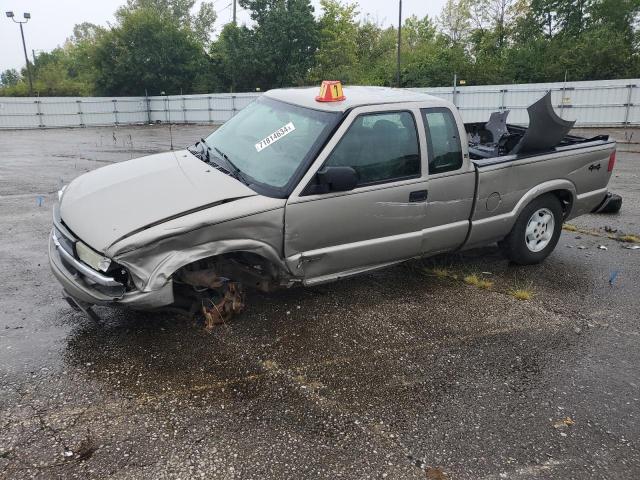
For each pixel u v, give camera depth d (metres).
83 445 2.79
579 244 6.42
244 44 41.22
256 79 41.56
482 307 4.61
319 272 4.18
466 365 3.69
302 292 4.78
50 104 31.23
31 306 4.41
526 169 5.13
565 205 5.75
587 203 5.82
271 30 40.12
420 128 4.43
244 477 2.60
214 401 3.19
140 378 3.40
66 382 3.33
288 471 2.65
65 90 46.06
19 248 5.95
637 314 4.55
